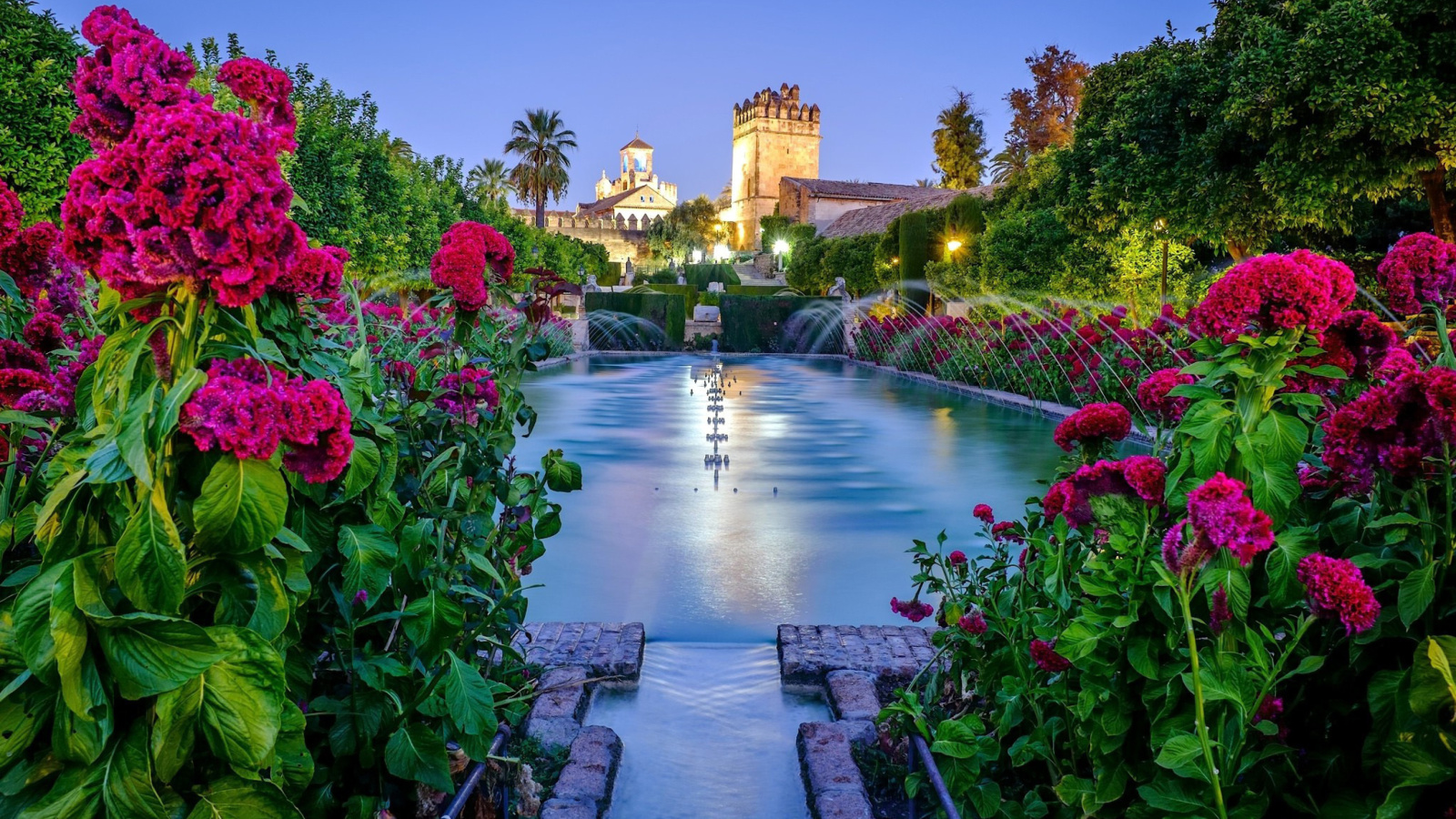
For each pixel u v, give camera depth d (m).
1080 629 1.82
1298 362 1.88
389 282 19.77
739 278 57.84
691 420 12.23
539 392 16.50
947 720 2.38
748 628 4.02
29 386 1.93
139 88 1.44
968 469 8.21
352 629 1.87
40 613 1.25
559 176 61.12
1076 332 13.93
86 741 1.29
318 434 1.46
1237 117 12.15
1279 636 1.89
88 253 1.34
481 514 2.57
